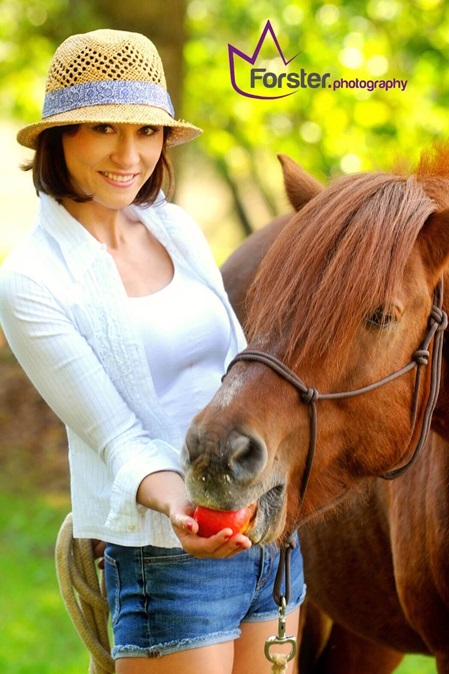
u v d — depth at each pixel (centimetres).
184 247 297
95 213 289
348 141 1045
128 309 275
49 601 693
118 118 268
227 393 242
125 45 274
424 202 255
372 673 446
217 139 1245
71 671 562
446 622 334
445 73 1016
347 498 290
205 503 230
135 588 277
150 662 275
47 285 269
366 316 243
